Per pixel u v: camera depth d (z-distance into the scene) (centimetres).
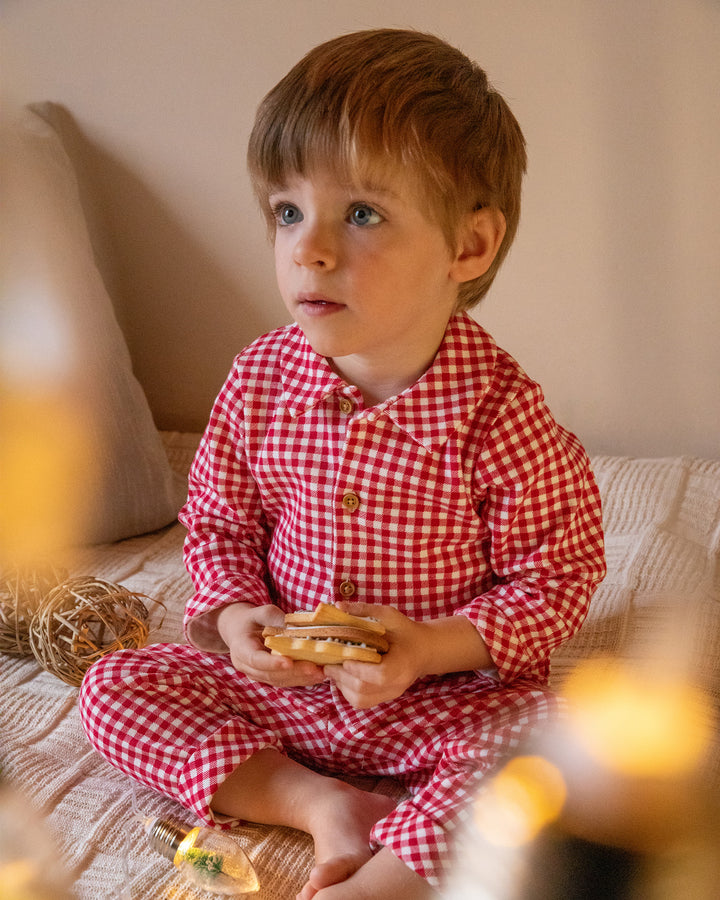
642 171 144
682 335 150
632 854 43
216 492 100
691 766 46
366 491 89
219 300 171
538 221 150
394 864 71
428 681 91
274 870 78
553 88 144
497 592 91
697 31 136
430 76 84
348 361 92
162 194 166
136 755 86
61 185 140
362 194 80
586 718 50
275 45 154
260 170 84
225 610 92
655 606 113
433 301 88
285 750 93
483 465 89
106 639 110
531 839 45
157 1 156
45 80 164
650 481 141
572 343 155
